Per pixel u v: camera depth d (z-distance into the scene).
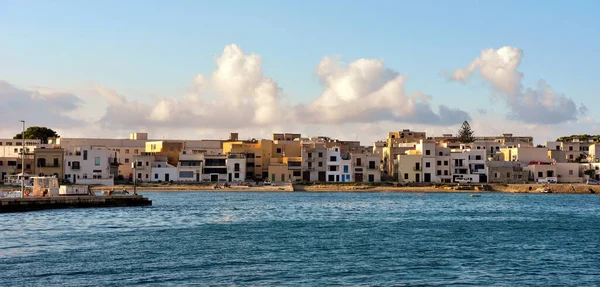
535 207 159.50
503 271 69.25
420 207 154.62
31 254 74.88
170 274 65.50
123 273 65.56
